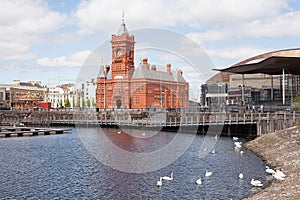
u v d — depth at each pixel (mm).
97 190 28766
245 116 71750
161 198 26250
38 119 116188
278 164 37625
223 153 47062
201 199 25859
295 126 54656
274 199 23453
